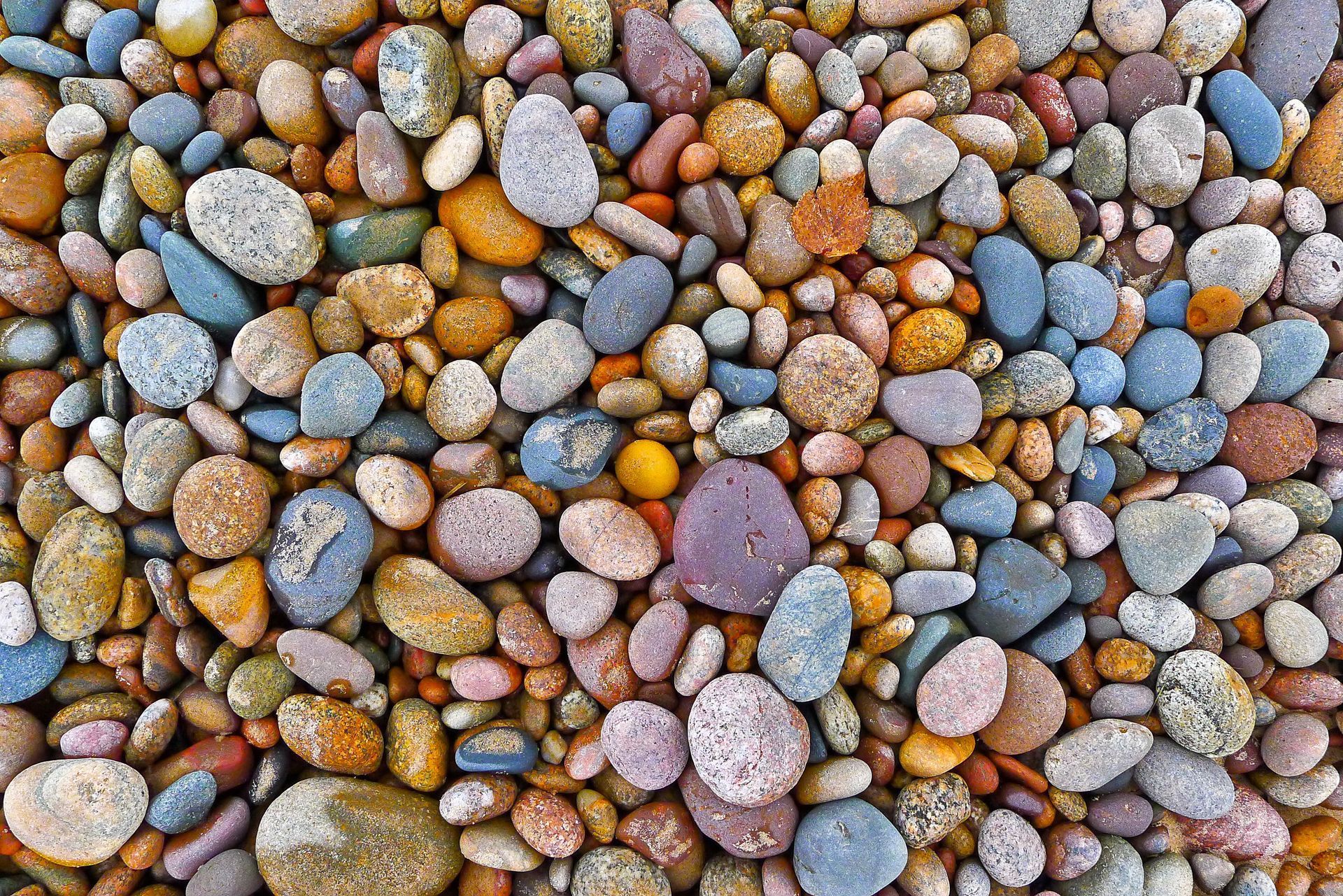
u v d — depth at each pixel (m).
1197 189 0.85
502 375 0.81
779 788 0.76
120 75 0.82
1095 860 0.79
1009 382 0.82
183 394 0.78
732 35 0.83
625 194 0.82
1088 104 0.84
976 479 0.81
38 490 0.79
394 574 0.79
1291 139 0.84
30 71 0.81
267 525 0.79
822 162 0.82
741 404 0.81
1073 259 0.84
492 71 0.81
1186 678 0.80
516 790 0.78
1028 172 0.85
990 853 0.79
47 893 0.77
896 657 0.80
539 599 0.81
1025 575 0.80
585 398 0.83
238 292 0.79
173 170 0.80
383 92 0.79
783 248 0.81
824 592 0.77
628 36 0.81
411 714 0.79
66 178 0.80
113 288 0.81
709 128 0.82
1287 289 0.84
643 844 0.78
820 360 0.80
